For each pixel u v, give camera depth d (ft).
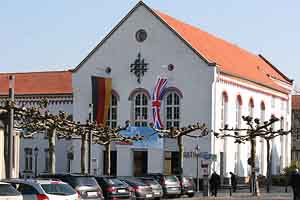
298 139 325.21
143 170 203.82
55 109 227.81
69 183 91.86
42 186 77.51
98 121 204.03
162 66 204.85
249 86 227.20
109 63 211.61
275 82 262.47
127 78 209.26
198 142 197.98
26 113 132.36
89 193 92.73
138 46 208.03
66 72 244.42
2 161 141.49
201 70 200.23
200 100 199.82
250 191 187.73
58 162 222.48
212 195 161.38
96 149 208.03
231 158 213.05
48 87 234.38
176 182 147.43
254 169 164.86
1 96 236.43
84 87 214.28
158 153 201.36
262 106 240.12
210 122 198.18
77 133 153.58
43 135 224.94
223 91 206.28
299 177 106.32
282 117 244.22
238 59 243.19
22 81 243.19
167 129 189.57
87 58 214.48
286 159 270.67
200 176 195.42
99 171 206.59
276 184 231.30
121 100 209.46
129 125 197.88
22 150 228.22
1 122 141.08
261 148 242.99
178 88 202.49
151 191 131.34
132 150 204.74
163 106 204.23
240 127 218.18
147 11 207.21
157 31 205.77
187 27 224.33
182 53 202.59
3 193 71.00
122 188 110.73
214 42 236.43
